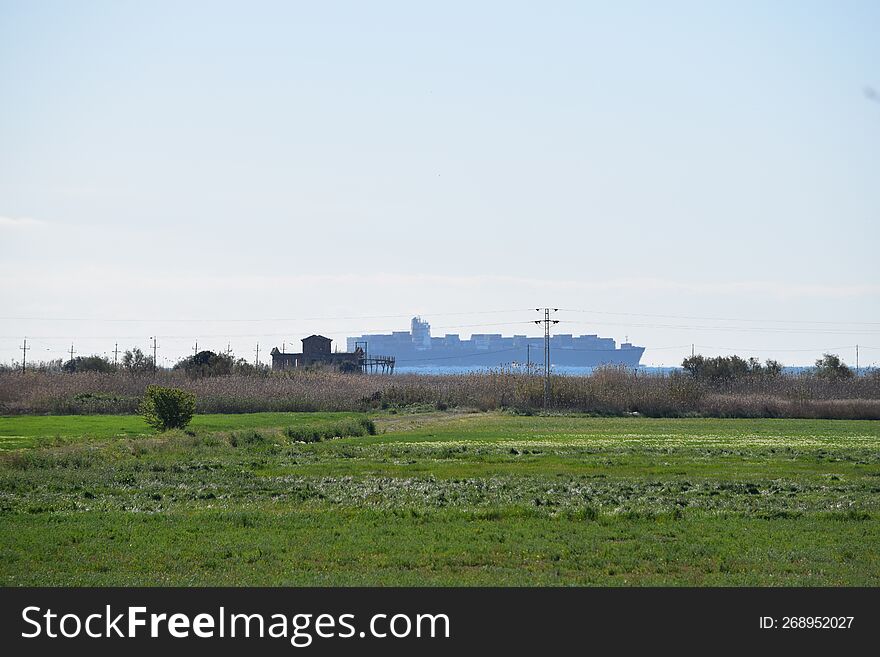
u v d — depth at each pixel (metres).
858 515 135.50
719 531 123.12
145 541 115.69
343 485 172.12
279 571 101.62
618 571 101.44
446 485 172.25
